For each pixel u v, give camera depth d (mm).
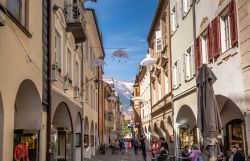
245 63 12039
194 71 18766
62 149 19984
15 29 10523
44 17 14633
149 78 42094
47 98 14828
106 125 56438
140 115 59750
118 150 41719
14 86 10414
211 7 15719
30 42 12203
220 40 14648
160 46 28594
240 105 12562
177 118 23469
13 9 10820
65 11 19281
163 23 28234
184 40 20906
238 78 12727
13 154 11203
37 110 13414
